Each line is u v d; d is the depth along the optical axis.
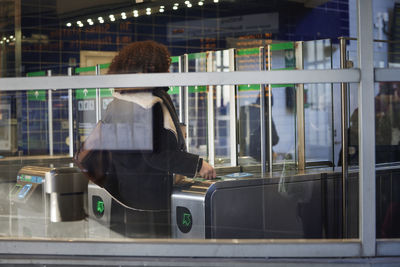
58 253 1.72
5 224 2.03
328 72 1.65
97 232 1.98
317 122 2.60
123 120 2.01
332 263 1.63
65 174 2.05
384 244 1.69
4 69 2.06
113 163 2.03
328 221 2.25
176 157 2.04
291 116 2.77
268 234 2.21
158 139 2.01
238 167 2.71
